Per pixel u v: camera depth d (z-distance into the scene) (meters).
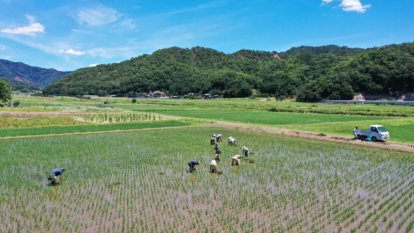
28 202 13.14
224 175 17.53
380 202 13.03
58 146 27.03
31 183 15.71
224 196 13.93
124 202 13.22
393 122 45.47
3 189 14.87
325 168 19.03
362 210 12.12
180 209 12.43
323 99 145.50
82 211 12.17
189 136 33.81
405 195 13.86
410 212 11.63
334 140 30.47
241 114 68.00
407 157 22.14
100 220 11.32
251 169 18.92
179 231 10.40
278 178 16.86
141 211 12.20
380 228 10.45
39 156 22.70
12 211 12.19
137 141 30.12
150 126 43.91
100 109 66.50
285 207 12.55
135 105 108.12
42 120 44.66
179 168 19.16
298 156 22.81
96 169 18.88
